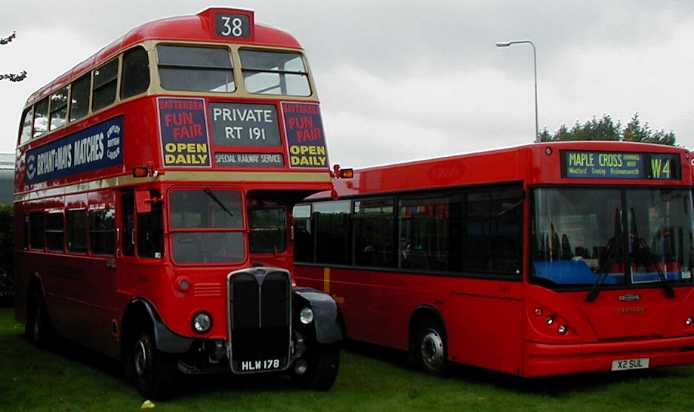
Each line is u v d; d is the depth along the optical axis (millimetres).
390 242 15031
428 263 13883
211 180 11625
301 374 12391
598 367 11625
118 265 12859
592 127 46938
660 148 12445
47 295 16875
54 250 16359
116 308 12953
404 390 12336
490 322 12297
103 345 13656
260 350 11438
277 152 12047
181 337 11195
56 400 11633
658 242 12266
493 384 12812
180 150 11508
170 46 11852
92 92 14219
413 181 14391
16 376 13734
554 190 11664
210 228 11562
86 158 14406
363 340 15844
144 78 11938
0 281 26250
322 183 12258
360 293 15914
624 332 11836
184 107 11648
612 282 11828
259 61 12250
